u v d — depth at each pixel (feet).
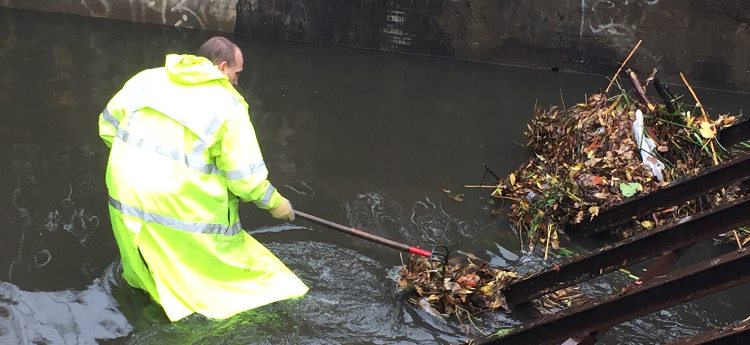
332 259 14.07
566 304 13.37
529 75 23.86
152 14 26.22
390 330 12.37
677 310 13.15
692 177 13.83
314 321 12.33
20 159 16.66
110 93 20.53
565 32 23.73
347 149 18.39
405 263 14.15
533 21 23.81
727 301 13.43
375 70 23.57
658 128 16.97
